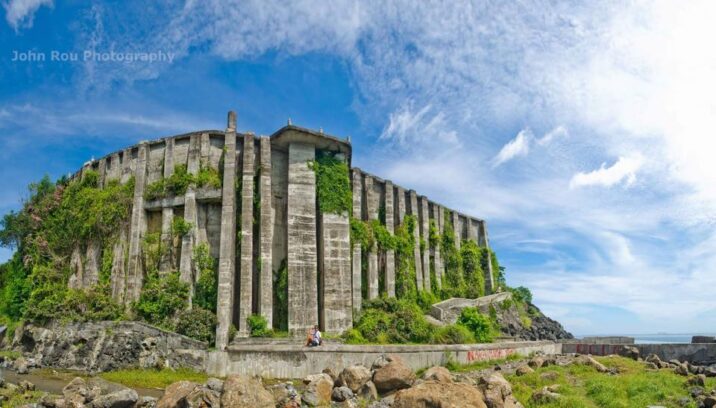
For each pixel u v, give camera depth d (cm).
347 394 1994
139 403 1861
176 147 3803
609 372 2662
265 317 3406
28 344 3403
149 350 2888
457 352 3120
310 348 2756
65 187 4288
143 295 3362
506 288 6088
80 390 1892
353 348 2808
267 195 3669
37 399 1911
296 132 3750
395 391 2067
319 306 3781
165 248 3556
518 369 2630
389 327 3725
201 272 3488
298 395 1978
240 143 3819
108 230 3738
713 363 3359
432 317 4388
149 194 3688
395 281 4566
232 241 3481
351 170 4441
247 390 1670
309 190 3812
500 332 4822
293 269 3594
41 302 3503
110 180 3953
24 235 4241
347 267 3816
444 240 5491
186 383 1836
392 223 4719
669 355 3559
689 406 1906
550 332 5672
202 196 3603
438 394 1605
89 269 3747
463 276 5575
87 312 3231
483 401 1642
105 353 2914
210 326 3231
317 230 3934
